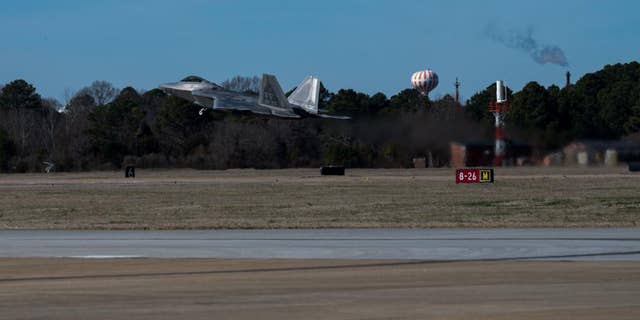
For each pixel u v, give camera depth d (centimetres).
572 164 13488
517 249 4275
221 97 10838
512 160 13488
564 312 2630
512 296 2897
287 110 10856
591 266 3594
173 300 2864
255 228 5706
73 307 2750
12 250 4369
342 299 2869
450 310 2675
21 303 2817
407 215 6838
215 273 3481
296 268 3612
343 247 4438
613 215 6619
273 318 2575
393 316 2598
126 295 2962
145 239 4969
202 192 10312
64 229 5725
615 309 2667
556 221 6109
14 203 8662
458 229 5550
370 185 11294
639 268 3525
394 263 3756
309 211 7356
